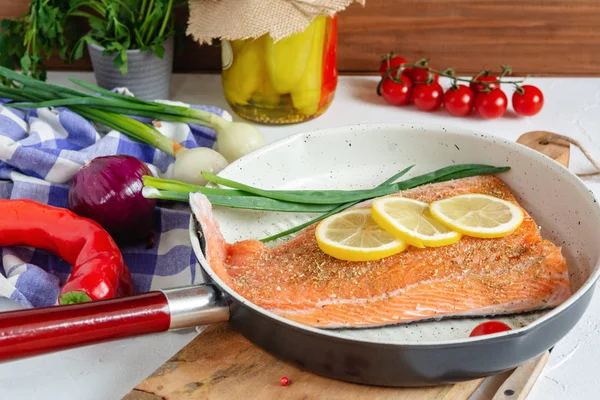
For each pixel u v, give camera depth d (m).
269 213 0.92
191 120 1.02
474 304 0.82
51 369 0.83
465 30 1.19
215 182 0.90
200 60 1.21
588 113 1.13
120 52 1.05
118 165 0.93
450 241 0.84
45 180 0.97
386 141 0.95
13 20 1.08
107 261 0.85
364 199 0.91
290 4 0.99
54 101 0.99
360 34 1.19
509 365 0.77
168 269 0.92
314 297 0.82
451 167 0.93
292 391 0.78
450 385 0.79
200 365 0.79
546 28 1.18
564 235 0.88
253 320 0.77
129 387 0.82
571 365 0.83
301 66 1.03
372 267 0.83
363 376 0.76
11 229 0.90
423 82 1.13
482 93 1.11
